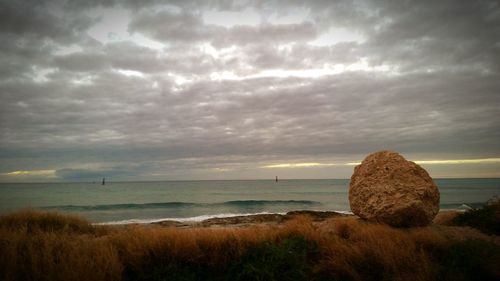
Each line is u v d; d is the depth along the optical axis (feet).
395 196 29.76
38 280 15.20
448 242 21.89
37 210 34.17
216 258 19.13
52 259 16.25
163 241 20.03
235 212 102.12
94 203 139.74
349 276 17.92
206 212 101.91
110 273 15.93
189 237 20.68
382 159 33.91
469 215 33.63
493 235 26.12
